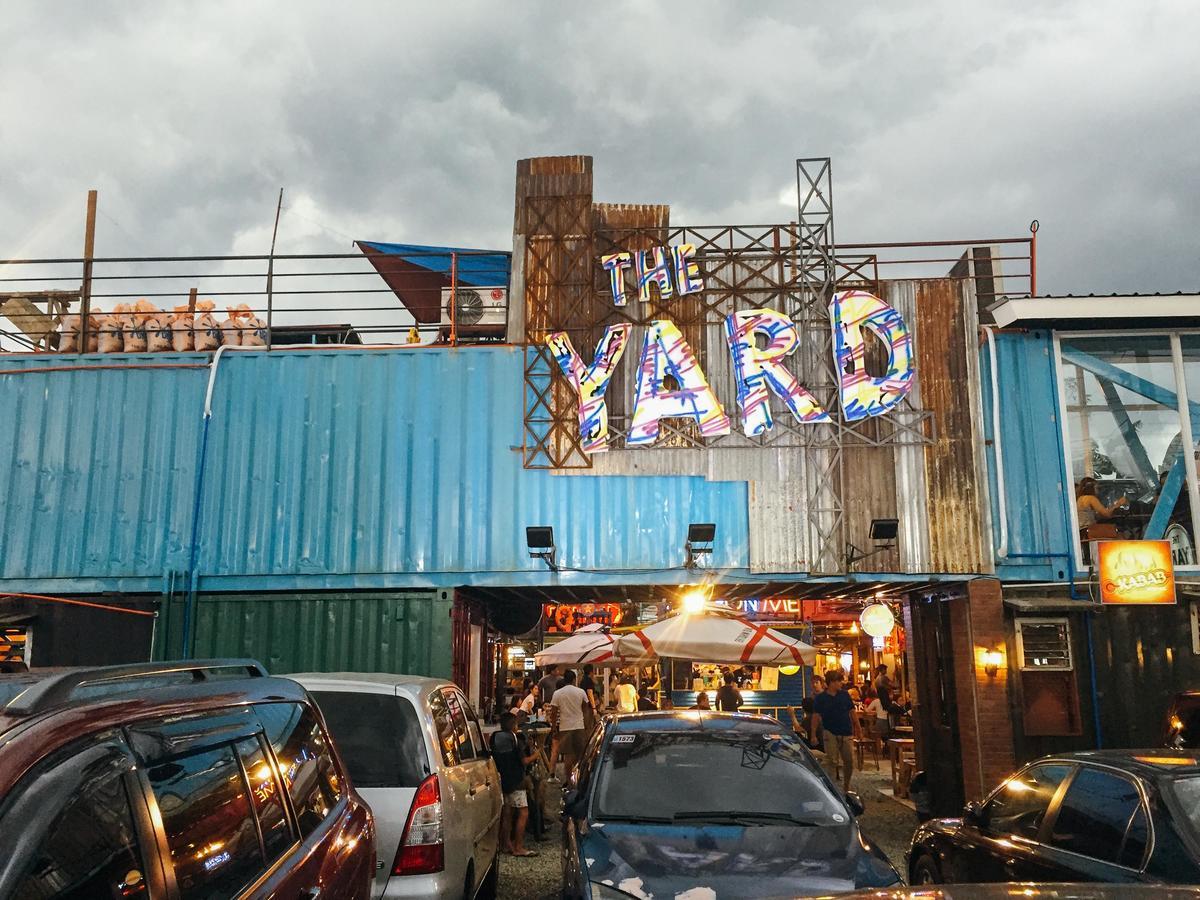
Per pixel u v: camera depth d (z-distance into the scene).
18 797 1.97
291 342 15.33
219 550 12.73
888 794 15.32
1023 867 5.76
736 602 19.28
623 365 13.12
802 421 12.78
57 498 12.84
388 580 12.69
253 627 12.62
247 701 3.36
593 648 14.53
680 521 12.76
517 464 12.94
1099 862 5.19
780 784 6.30
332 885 3.43
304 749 3.79
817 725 15.06
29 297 14.22
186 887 2.45
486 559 12.71
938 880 7.05
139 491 12.86
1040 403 12.79
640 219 13.57
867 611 14.20
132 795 2.37
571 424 12.96
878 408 12.70
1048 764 6.25
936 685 13.75
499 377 13.16
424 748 5.86
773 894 4.82
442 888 5.52
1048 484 12.59
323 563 12.70
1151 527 12.52
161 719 2.69
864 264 13.15
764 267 13.27
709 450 12.88
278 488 12.88
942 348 12.94
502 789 10.33
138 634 12.59
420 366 13.18
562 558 12.68
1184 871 4.64
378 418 13.05
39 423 13.04
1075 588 12.28
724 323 13.18
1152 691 12.09
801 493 12.74
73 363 13.18
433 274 17.09
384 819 5.56
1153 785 5.13
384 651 12.57
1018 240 13.33
